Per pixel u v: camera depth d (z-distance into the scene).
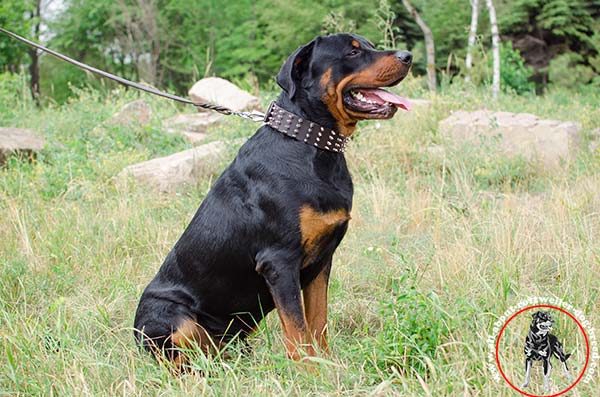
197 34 25.81
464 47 22.22
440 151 8.20
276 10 22.33
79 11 26.88
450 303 4.51
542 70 20.81
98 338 4.43
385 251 5.63
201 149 8.20
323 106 3.91
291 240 3.82
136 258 5.89
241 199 3.97
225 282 4.07
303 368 3.79
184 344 4.10
